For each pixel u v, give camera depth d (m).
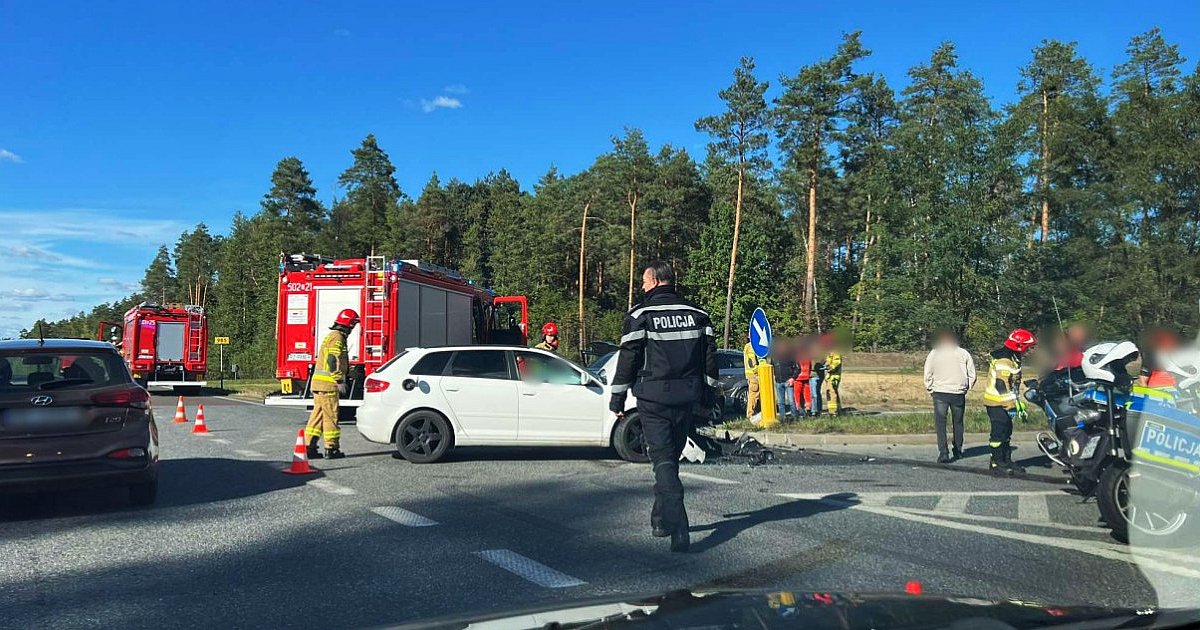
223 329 80.06
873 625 2.34
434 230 84.06
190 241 106.62
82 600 4.95
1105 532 6.75
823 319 44.62
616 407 6.09
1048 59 42.59
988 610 2.61
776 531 6.74
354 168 80.88
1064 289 22.00
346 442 12.80
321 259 15.93
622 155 62.03
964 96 22.91
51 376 7.38
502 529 6.84
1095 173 34.75
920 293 22.72
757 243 58.28
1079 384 7.62
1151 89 36.16
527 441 10.58
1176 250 27.09
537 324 58.75
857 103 50.88
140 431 7.39
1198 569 5.59
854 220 57.69
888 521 7.14
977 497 8.34
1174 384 6.39
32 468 6.84
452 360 10.75
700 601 2.62
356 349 15.53
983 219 21.66
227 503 7.90
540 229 71.88
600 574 5.50
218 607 4.82
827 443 13.22
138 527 6.88
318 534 6.64
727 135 48.81
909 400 21.73
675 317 6.03
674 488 5.95
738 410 18.73
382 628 2.61
